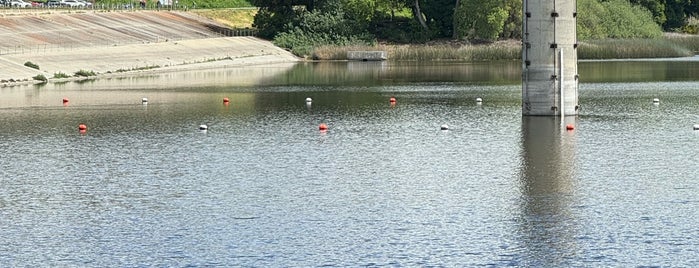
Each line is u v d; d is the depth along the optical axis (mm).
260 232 35406
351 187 42969
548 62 66375
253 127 63844
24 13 155875
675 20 193875
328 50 157250
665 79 103562
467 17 166750
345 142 56531
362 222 36688
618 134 58625
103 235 35188
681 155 50594
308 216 37625
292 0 172750
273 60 148500
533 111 67438
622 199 39969
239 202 40062
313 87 97750
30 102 80875
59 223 36875
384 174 46031
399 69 129625
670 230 35094
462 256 32406
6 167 48656
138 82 104250
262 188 42812
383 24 180000
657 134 58531
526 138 57344
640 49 152125
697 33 190500
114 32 153625
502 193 41469
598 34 159125
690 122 64250
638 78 105375
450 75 115875
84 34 147250
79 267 31641
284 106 77750
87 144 56250
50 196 41531
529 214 37656
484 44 164875
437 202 39875
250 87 97875
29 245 34062
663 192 41250
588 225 35938
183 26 174375
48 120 67938
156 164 49188
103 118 69125
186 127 63938
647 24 168875
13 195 41781
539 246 33406
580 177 44781
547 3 65625
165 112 73125
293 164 48906
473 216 37500
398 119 67875
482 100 81438
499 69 127812
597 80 103000
